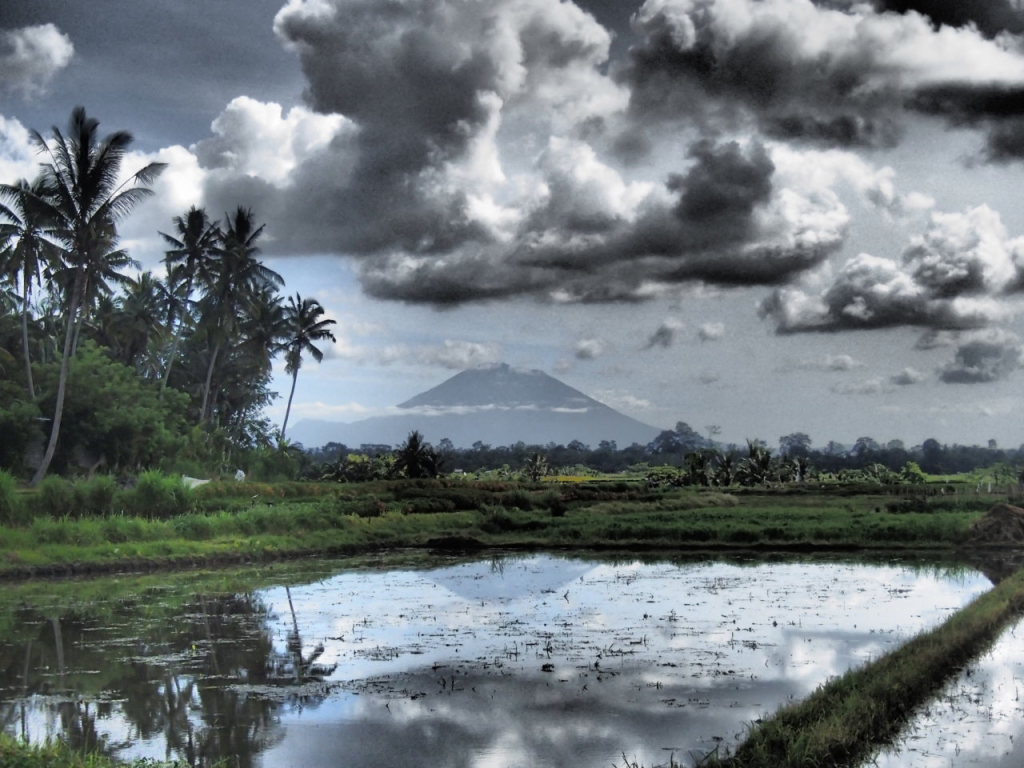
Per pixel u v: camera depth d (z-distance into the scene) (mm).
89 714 12758
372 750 11039
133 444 55562
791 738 9836
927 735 10836
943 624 16031
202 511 39312
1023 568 25953
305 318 71438
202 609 21812
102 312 65875
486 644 17391
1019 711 11844
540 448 162375
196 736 11719
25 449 51250
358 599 23375
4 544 30109
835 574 28500
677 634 18250
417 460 75250
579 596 23703
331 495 49500
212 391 72750
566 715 12422
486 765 10430
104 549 30688
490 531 42344
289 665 15672
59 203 48625
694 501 55812
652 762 10414
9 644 17562
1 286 61469
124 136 48156
